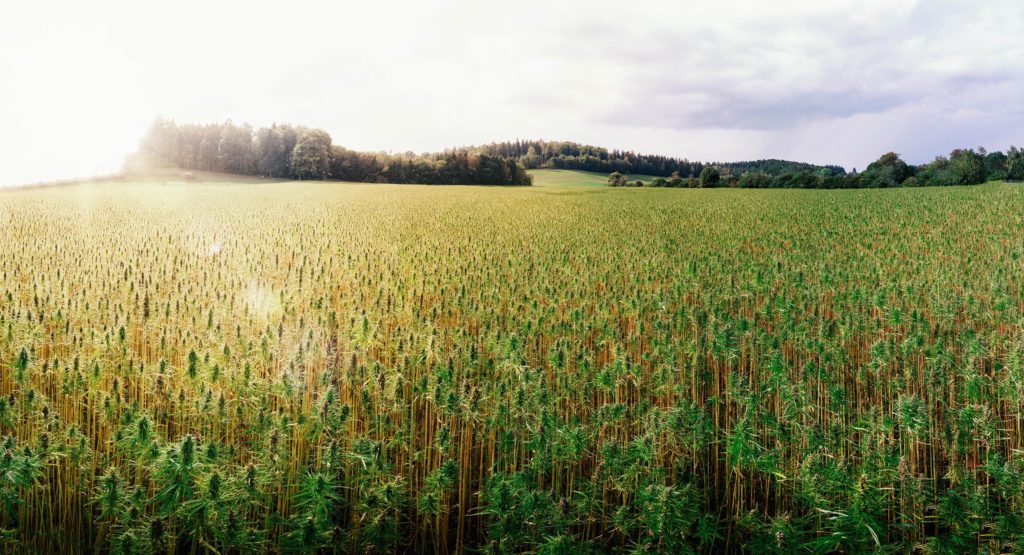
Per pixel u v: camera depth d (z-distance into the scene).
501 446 8.87
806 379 11.16
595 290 18.16
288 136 141.38
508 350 10.31
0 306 13.10
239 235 31.77
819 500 8.15
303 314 14.80
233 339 11.66
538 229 38.03
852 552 7.84
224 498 6.81
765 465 8.68
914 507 8.09
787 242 32.44
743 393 9.87
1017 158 103.62
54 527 7.95
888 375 11.80
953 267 21.98
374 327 11.72
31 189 76.94
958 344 13.61
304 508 7.85
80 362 9.07
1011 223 36.66
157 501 7.86
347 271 20.88
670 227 39.72
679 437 8.95
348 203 59.03
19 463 6.82
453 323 14.90
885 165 118.50
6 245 25.38
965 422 9.09
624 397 11.53
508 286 17.86
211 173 134.75
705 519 8.30
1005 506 8.33
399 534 8.25
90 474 8.17
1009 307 15.34
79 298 13.98
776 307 15.45
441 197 69.81
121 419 8.14
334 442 7.69
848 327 13.17
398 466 9.08
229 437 9.02
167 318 12.71
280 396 8.98
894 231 35.53
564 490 9.10
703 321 14.13
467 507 8.91
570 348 12.16
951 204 49.09
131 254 23.72
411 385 10.52
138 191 72.38
